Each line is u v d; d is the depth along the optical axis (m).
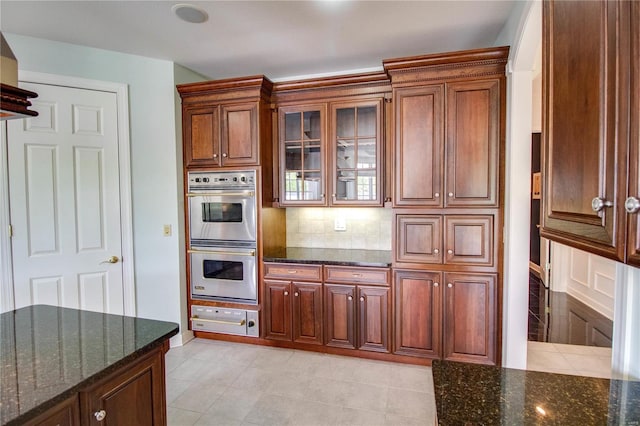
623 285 1.16
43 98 2.68
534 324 3.73
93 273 2.89
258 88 3.03
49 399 0.94
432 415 2.20
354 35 2.67
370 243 3.42
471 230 2.62
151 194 3.11
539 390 1.01
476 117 2.57
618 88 0.71
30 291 2.65
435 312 2.72
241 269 3.16
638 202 0.65
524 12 2.02
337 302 2.95
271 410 2.26
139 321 1.51
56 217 2.74
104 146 2.91
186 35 2.64
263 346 3.19
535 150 5.66
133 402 1.25
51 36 2.64
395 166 2.75
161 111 3.12
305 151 3.18
